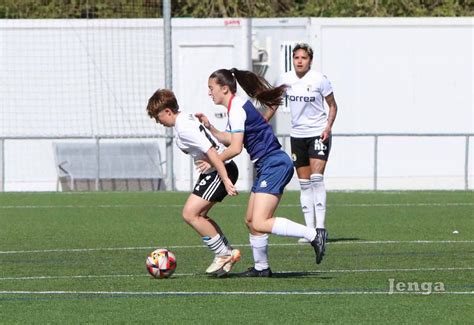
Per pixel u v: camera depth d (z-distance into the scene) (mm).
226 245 26594
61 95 54062
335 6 67375
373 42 54062
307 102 33531
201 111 54281
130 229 38469
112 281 26203
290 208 45438
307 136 33844
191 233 37219
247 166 54562
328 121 33719
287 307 22516
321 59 53969
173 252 32281
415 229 37938
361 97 54188
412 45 54188
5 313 22062
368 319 21250
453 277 26594
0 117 53875
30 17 63031
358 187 54344
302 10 68375
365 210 44531
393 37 54062
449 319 21234
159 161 54062
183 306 22672
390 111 54344
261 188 25766
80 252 32406
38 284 25844
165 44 52406
